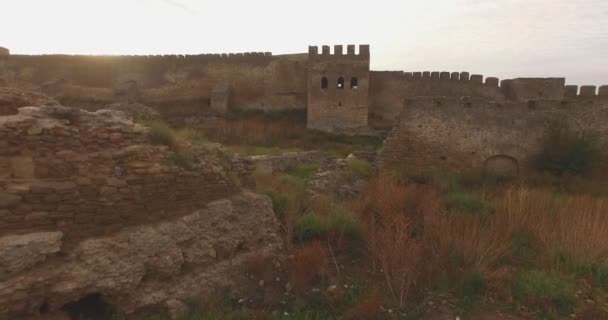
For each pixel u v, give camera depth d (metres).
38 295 4.11
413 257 6.33
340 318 5.52
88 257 4.57
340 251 7.66
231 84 38.41
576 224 8.11
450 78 35.22
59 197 4.52
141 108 30.20
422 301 5.90
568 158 15.60
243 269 6.58
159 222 5.56
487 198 12.41
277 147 24.05
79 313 4.76
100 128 5.24
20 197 4.19
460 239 7.27
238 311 5.52
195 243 5.98
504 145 16.66
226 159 7.96
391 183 12.05
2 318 3.82
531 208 9.50
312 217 8.47
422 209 9.48
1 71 38.84
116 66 38.97
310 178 13.35
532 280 6.27
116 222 5.05
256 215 7.29
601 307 5.71
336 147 27.52
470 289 6.18
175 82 38.59
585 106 16.02
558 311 5.69
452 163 17.17
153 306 5.15
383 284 6.44
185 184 6.09
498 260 7.25
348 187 13.37
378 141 31.20
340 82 34.19
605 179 15.90
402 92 36.31
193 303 5.58
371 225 8.14
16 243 3.99
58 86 36.62
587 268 6.81
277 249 7.34
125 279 4.87
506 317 5.55
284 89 38.16
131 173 5.33
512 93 33.31
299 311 5.72
